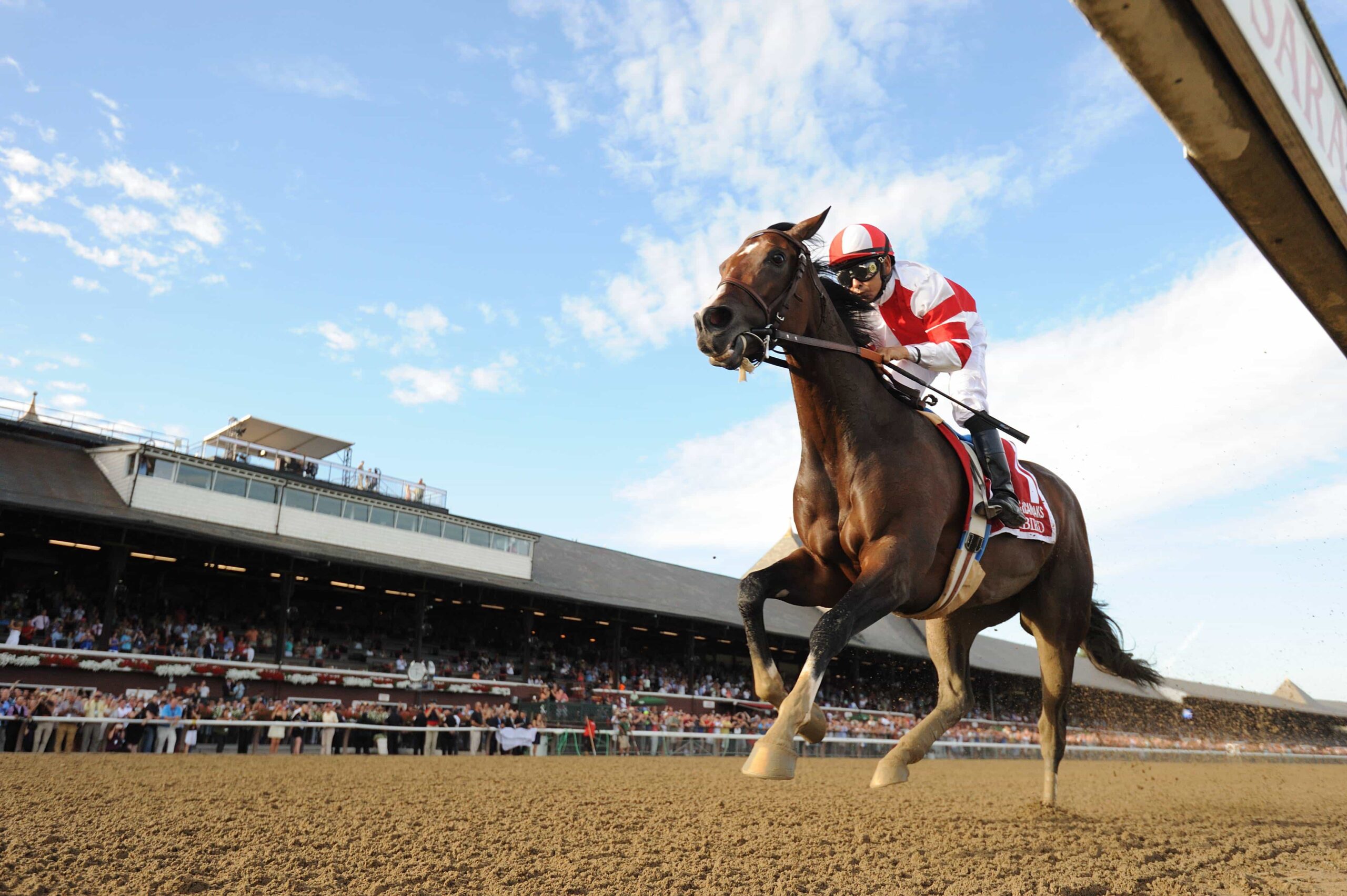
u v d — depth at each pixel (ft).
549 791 22.40
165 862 10.64
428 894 9.14
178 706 48.29
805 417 13.25
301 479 77.25
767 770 9.82
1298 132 5.08
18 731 42.60
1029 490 15.44
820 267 14.24
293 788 21.52
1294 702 207.72
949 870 11.00
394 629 82.74
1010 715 125.59
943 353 13.62
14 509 53.36
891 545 12.00
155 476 65.77
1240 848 14.38
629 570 112.78
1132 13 4.14
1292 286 6.88
